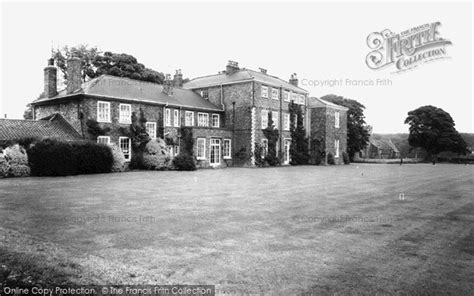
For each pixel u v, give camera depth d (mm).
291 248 6227
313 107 42469
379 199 12117
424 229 7719
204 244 6406
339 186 16141
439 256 5840
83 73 40531
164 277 4699
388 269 5215
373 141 75688
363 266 5332
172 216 8820
